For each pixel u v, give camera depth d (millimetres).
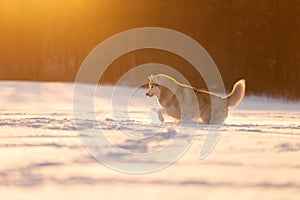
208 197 10734
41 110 54250
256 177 13359
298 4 113688
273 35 113250
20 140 22969
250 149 19766
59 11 107875
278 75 110062
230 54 110938
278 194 11047
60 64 107188
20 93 78500
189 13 112500
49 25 107750
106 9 108500
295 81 109750
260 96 105000
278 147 20500
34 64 107188
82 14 108125
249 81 109125
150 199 10500
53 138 23891
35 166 14961
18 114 45656
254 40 113375
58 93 81375
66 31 107938
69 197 10664
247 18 113688
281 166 15359
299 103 98938
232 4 113562
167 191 11375
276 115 54625
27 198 10516
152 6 109312
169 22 110312
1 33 106250
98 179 12906
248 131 28625
